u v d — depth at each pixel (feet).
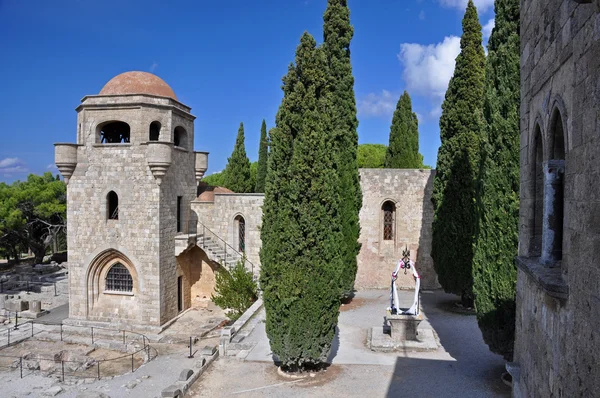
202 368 51.83
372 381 47.75
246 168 164.66
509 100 44.34
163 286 86.69
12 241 151.43
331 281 48.65
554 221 22.59
